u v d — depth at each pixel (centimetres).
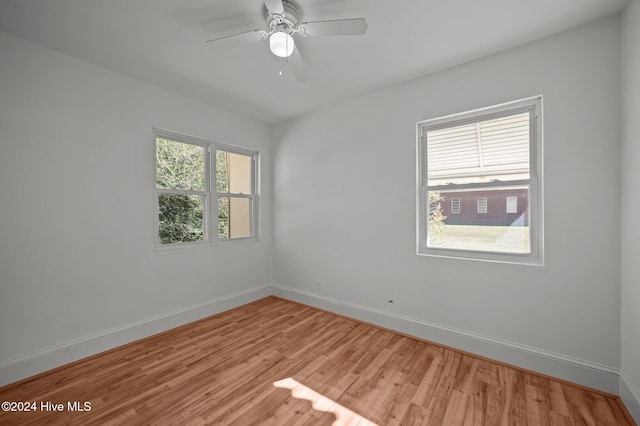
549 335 200
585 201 187
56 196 215
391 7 170
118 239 249
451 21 183
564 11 173
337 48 212
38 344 206
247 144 365
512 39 202
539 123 209
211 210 330
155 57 225
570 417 162
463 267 238
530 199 213
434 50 216
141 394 182
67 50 214
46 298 210
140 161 264
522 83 209
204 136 316
